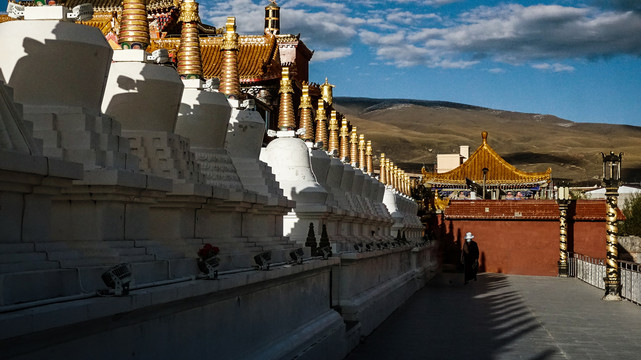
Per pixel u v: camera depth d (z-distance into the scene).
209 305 10.54
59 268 8.23
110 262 9.09
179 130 14.55
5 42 9.81
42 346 6.82
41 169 7.64
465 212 52.09
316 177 21.80
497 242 51.53
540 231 50.66
